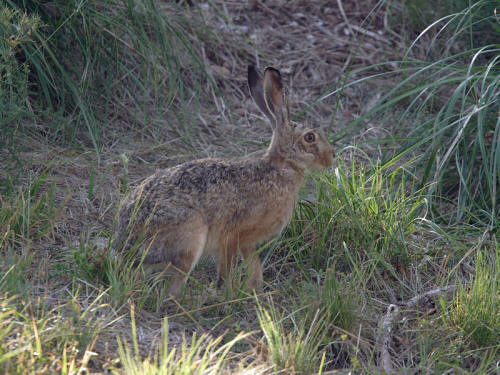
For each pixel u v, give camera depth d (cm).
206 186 870
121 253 853
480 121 1062
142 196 856
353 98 1580
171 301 835
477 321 806
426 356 782
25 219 914
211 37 1612
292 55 1694
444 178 1218
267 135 1428
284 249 1003
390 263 959
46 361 619
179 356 705
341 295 822
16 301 731
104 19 1268
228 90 1552
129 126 1337
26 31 973
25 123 1214
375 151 1316
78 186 1101
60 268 855
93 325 720
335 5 1873
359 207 995
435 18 1709
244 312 841
